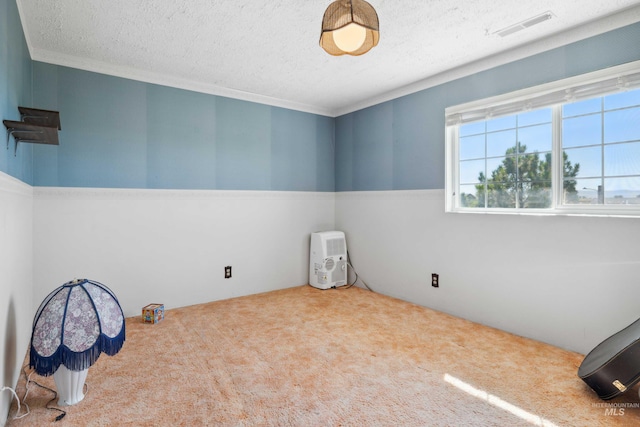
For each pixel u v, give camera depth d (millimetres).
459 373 2033
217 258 3516
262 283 3836
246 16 2154
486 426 1562
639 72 2033
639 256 2043
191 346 2398
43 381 1932
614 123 2205
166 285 3217
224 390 1850
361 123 4008
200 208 3408
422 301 3332
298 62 2865
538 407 1702
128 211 3021
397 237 3580
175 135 3268
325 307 3279
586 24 2219
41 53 2635
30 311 2484
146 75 3080
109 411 1660
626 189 2164
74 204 2783
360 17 1339
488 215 2793
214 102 3490
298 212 4113
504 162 2791
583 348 2275
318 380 1954
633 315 2068
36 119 2074
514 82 2621
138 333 2627
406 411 1673
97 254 2883
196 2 2000
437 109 3176
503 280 2703
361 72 3080
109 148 2939
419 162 3348
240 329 2715
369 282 3920
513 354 2285
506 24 2234
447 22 2205
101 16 2148
